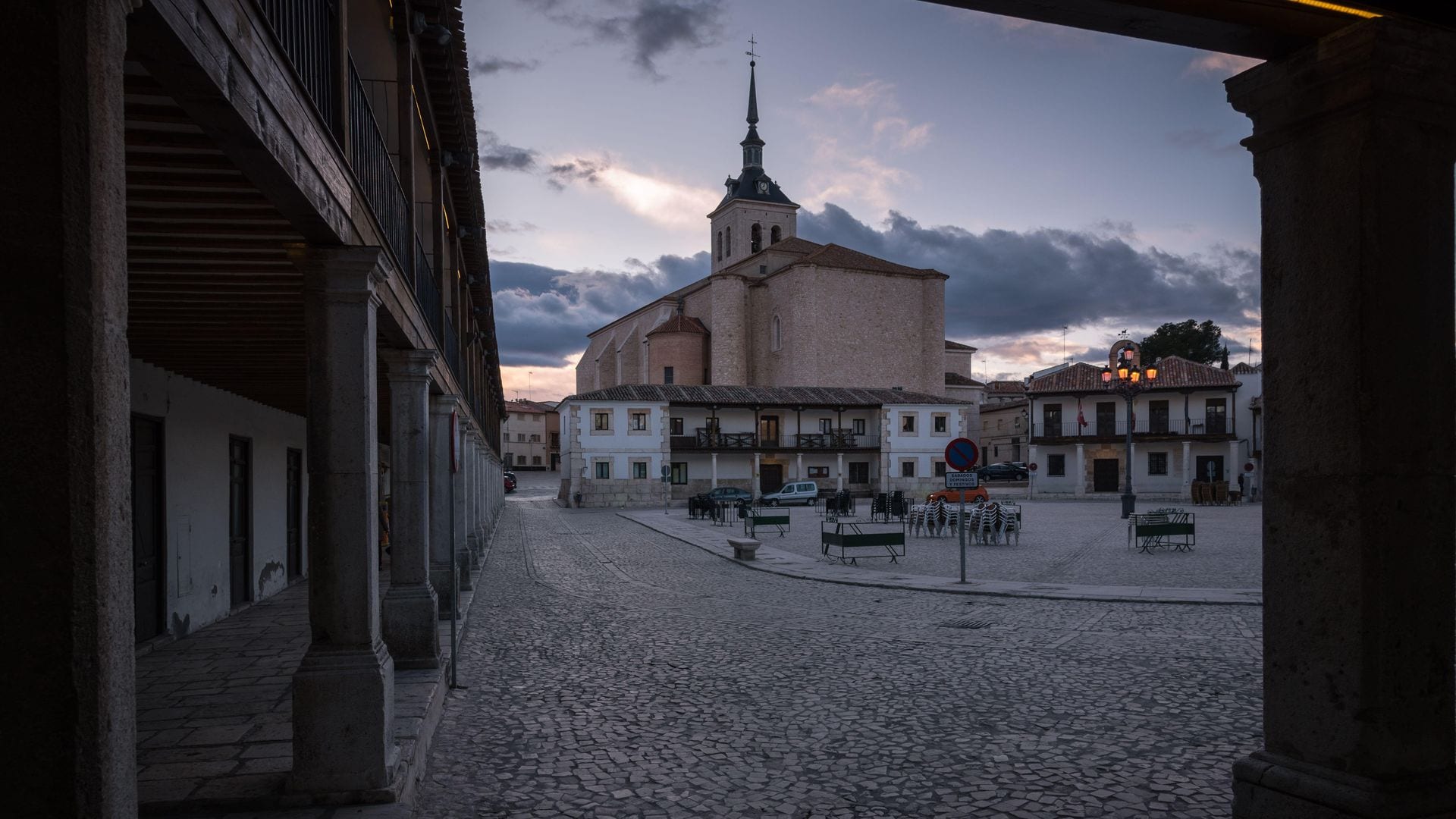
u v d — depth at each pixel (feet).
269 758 17.17
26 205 6.02
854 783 16.99
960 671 26.23
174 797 14.98
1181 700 22.62
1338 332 10.56
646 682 25.38
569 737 20.08
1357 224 10.35
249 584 40.86
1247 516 108.27
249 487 40.91
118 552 6.52
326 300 15.42
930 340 229.04
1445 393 10.87
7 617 6.08
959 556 61.93
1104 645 30.04
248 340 25.94
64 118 6.05
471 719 21.65
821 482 178.91
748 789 16.72
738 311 235.61
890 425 179.42
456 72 30.60
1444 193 10.88
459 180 39.68
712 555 65.98
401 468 26.40
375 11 29.22
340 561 15.61
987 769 17.62
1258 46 10.93
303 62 13.02
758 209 273.13
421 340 26.89
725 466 172.35
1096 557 60.18
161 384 30.91
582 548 73.77
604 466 162.30
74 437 6.13
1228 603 38.83
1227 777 16.96
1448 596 10.79
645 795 16.46
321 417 15.48
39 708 6.14
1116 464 170.71
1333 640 10.62
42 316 6.05
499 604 41.63
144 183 12.80
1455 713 10.86
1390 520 10.36
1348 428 10.44
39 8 6.03
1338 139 10.59
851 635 32.45
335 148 14.06
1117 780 16.89
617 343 289.74
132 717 6.78
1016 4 9.93
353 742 15.31
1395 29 10.00
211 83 8.57
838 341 222.07
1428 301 10.75
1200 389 164.35
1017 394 264.11
